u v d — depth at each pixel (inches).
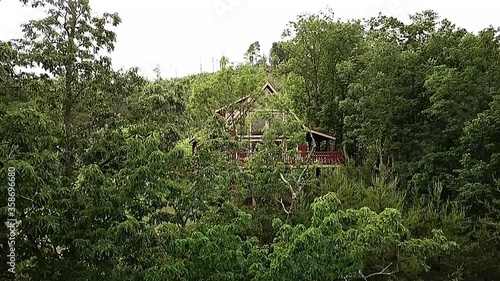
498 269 670.5
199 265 421.4
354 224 447.2
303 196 743.1
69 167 492.4
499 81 871.7
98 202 408.5
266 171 737.0
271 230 686.5
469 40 898.1
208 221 463.5
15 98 455.8
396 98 981.8
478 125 793.6
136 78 558.9
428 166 895.7
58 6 506.3
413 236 692.1
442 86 869.2
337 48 1344.7
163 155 414.3
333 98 1368.1
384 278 613.9
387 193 738.8
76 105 531.8
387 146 1020.5
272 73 1601.9
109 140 495.5
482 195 775.1
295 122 794.8
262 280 412.5
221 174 531.5
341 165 983.6
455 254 669.9
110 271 404.2
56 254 443.5
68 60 493.7
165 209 488.7
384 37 1077.8
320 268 396.8
